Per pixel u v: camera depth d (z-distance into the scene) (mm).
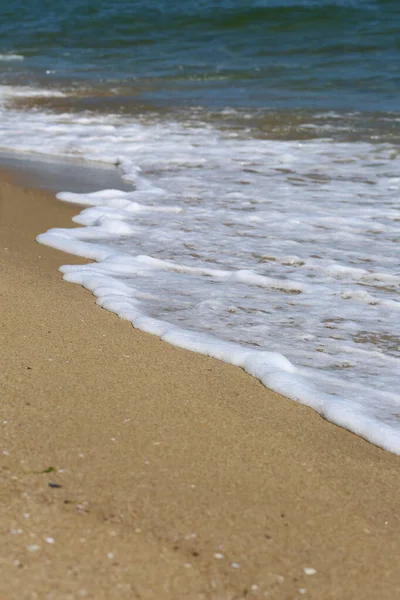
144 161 8984
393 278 5406
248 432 3232
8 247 5672
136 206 7016
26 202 7074
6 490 2602
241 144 9953
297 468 2984
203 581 2273
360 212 7031
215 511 2629
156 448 3008
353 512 2727
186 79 15445
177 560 2348
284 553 2455
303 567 2398
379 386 3824
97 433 3076
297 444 3178
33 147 9633
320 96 13609
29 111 12203
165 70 16516
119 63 17578
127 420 3217
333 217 6844
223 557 2395
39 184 7801
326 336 4414
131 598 2162
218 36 20031
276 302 4910
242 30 20344
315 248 6012
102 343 4031
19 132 10578
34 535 2375
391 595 2324
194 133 10594
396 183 8102
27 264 5305
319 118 11727
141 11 22922
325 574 2381
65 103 12938
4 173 8258
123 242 5977
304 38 19219
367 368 4031
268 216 6836
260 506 2695
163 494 2695
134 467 2852
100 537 2408
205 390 3594
